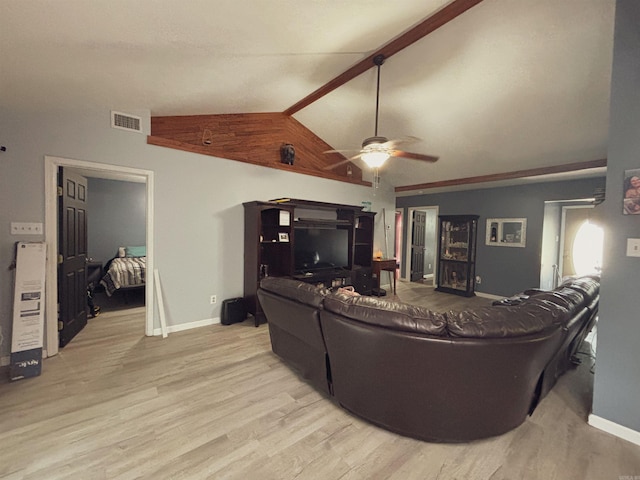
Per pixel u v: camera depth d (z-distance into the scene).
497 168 4.79
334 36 2.38
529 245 5.32
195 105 3.38
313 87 3.54
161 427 1.84
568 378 2.57
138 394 2.20
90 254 5.70
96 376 2.46
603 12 2.13
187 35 1.96
